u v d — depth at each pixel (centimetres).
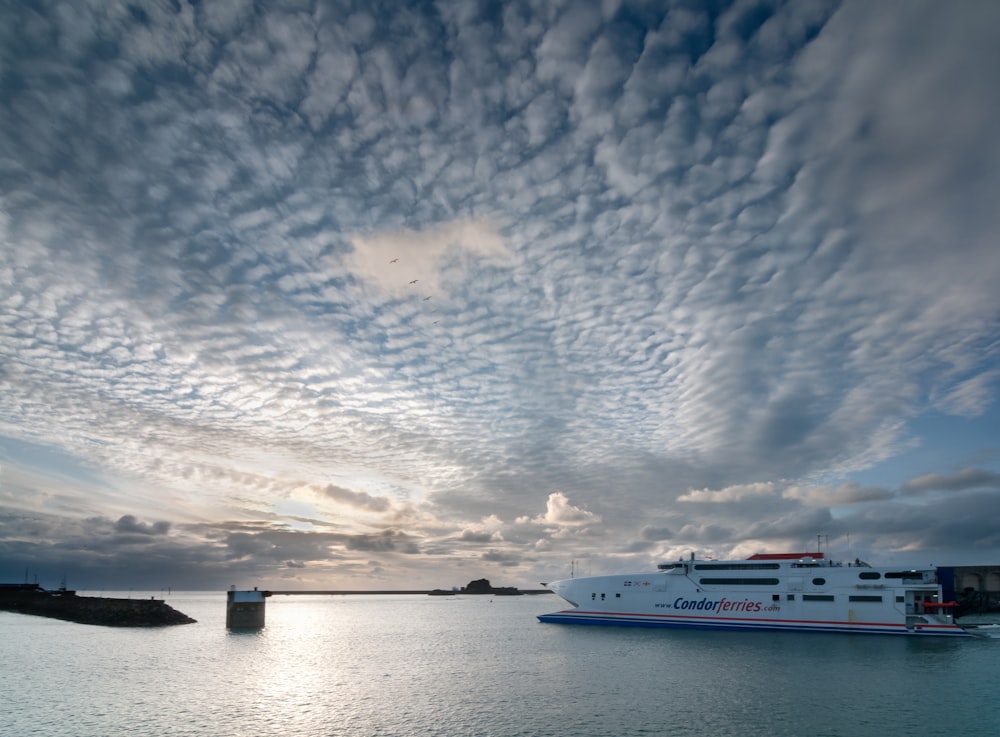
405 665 7900
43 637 11412
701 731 4559
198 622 15512
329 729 4712
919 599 9325
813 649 8400
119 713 5231
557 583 11950
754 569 10106
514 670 7312
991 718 4872
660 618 10669
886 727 4641
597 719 4906
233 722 4931
